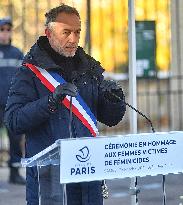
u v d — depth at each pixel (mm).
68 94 5059
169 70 15500
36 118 5184
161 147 4852
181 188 11031
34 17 14438
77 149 4582
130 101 6465
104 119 5762
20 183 12148
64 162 4551
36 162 4832
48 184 4855
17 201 10773
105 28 15734
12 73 11547
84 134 5387
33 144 5391
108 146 4668
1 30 11578
